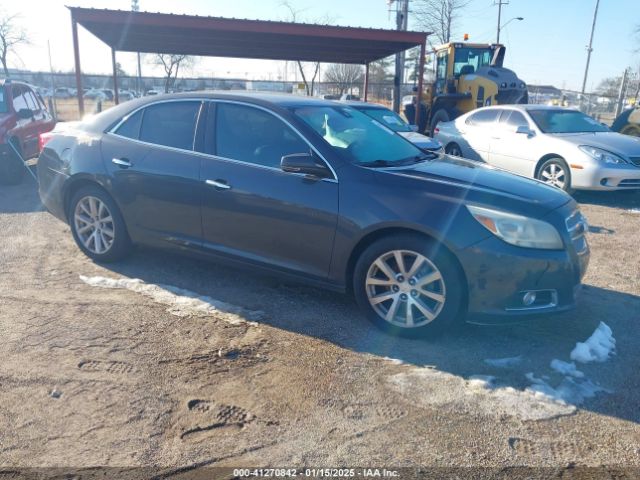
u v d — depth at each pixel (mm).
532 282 3555
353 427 2877
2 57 31484
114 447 2684
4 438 2725
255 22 12719
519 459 2664
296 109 4402
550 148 9000
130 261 5293
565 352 3727
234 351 3629
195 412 2975
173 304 4340
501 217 3543
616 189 8438
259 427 2865
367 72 19078
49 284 4695
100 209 5090
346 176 3938
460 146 10898
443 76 17359
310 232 4016
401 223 3668
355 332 3941
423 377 3361
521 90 15062
